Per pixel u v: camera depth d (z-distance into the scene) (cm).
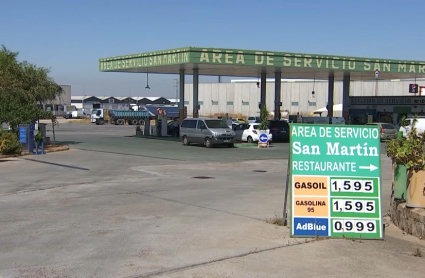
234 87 7869
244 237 844
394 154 954
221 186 1469
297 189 842
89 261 707
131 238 837
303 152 846
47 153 2552
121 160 2241
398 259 731
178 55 3156
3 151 2361
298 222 839
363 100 5066
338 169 844
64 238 836
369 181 842
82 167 1942
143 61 3494
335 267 689
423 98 4631
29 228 908
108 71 3997
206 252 754
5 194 1299
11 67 2822
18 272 655
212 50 3112
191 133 3219
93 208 1104
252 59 3228
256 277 645
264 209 1101
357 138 848
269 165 2112
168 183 1523
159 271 664
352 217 840
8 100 2562
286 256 736
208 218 1001
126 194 1298
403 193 993
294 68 3497
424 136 941
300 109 7444
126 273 655
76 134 4566
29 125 2516
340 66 3544
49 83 3009
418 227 866
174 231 888
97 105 10656
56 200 1208
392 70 3744
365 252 762
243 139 3497
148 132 4441
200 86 8138
